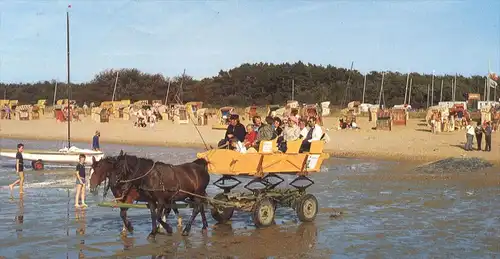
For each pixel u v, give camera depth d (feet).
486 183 76.64
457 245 44.11
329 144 131.03
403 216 55.88
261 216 50.21
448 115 153.99
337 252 42.22
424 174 87.25
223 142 51.26
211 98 316.60
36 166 97.45
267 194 51.29
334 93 302.04
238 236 47.32
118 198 45.32
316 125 54.95
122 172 44.68
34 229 49.83
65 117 220.02
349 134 145.79
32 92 392.06
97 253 41.70
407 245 44.21
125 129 183.62
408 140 131.54
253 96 318.45
